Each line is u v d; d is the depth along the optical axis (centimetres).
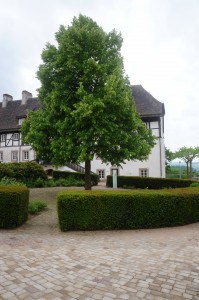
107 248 606
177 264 495
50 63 1494
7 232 764
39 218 993
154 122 2888
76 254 554
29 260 504
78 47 1382
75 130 1327
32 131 1395
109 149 1426
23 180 1958
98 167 3059
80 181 2253
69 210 809
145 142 1468
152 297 364
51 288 387
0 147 3822
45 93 1538
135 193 868
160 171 2822
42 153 1466
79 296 364
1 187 895
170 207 896
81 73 1427
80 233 777
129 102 1371
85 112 1193
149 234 771
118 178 2411
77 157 1332
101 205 828
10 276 425
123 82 1407
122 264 493
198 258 533
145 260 519
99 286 397
